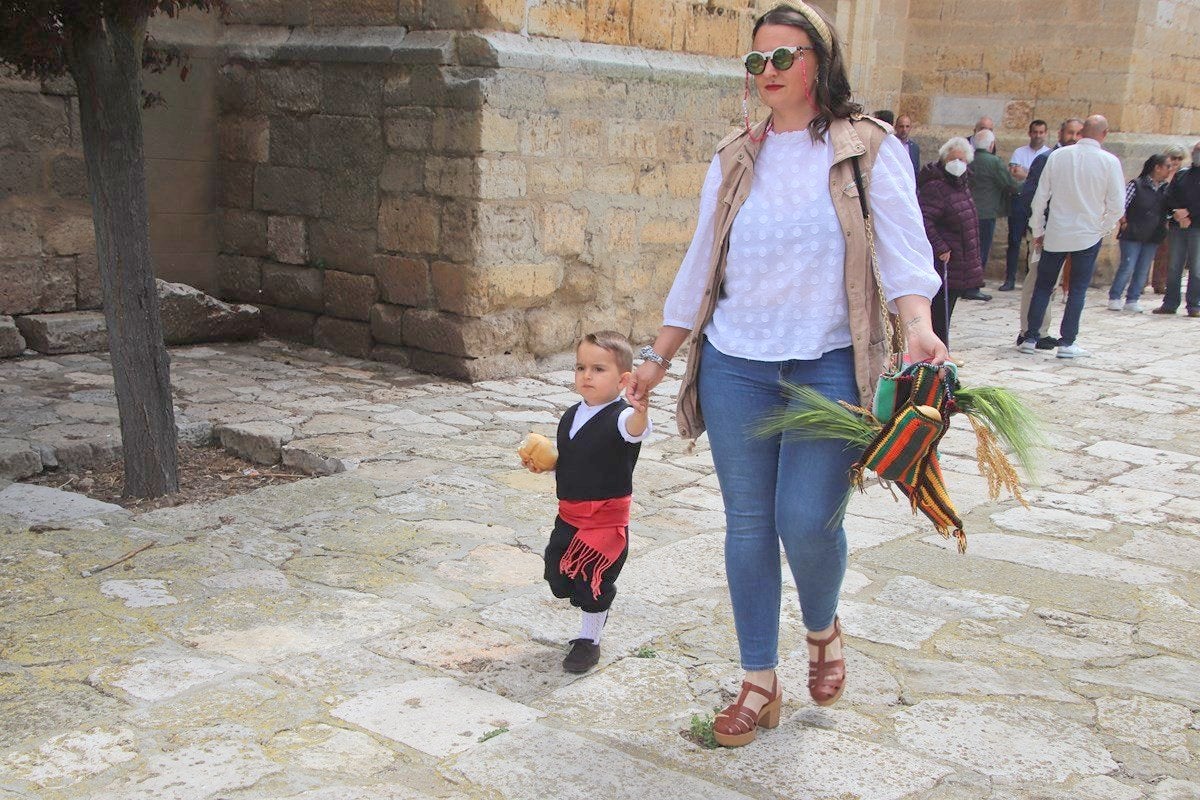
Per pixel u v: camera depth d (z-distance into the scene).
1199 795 3.13
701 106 9.89
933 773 3.18
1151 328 12.35
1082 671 3.94
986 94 15.63
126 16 5.00
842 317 3.05
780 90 3.00
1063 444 7.30
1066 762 3.28
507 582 4.52
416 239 8.47
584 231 8.98
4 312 8.48
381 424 6.96
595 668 3.78
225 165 9.62
